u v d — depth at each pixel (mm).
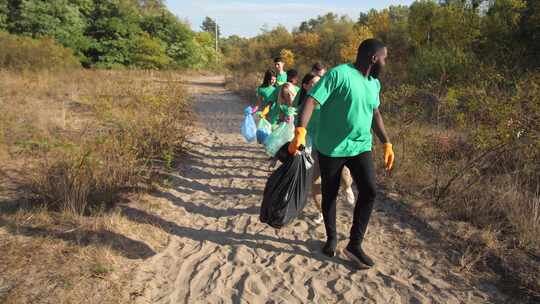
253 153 7180
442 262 3412
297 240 3826
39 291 2697
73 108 9758
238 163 6500
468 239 3715
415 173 5324
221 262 3395
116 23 30703
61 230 3529
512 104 4980
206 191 5145
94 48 30500
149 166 5789
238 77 23078
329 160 3201
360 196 3236
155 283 3016
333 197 3375
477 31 15539
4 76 14172
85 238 3449
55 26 28094
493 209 4176
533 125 4586
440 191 4770
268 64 27328
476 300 2914
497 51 14242
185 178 5590
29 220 3658
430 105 8336
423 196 4746
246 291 2984
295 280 3158
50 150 5887
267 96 5652
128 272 3090
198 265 3322
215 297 2902
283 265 3377
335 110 3039
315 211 4523
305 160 3344
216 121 10500
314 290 3027
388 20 26766
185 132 7652
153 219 4090
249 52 41094
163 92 8930
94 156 5004
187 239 3795
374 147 6176
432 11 18531
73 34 29438
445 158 5742
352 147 3123
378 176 5453
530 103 4742
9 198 4145
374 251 3611
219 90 20359
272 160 5887
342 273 3270
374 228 4066
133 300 2754
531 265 3230
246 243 3746
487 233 3713
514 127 4605
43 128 7129
